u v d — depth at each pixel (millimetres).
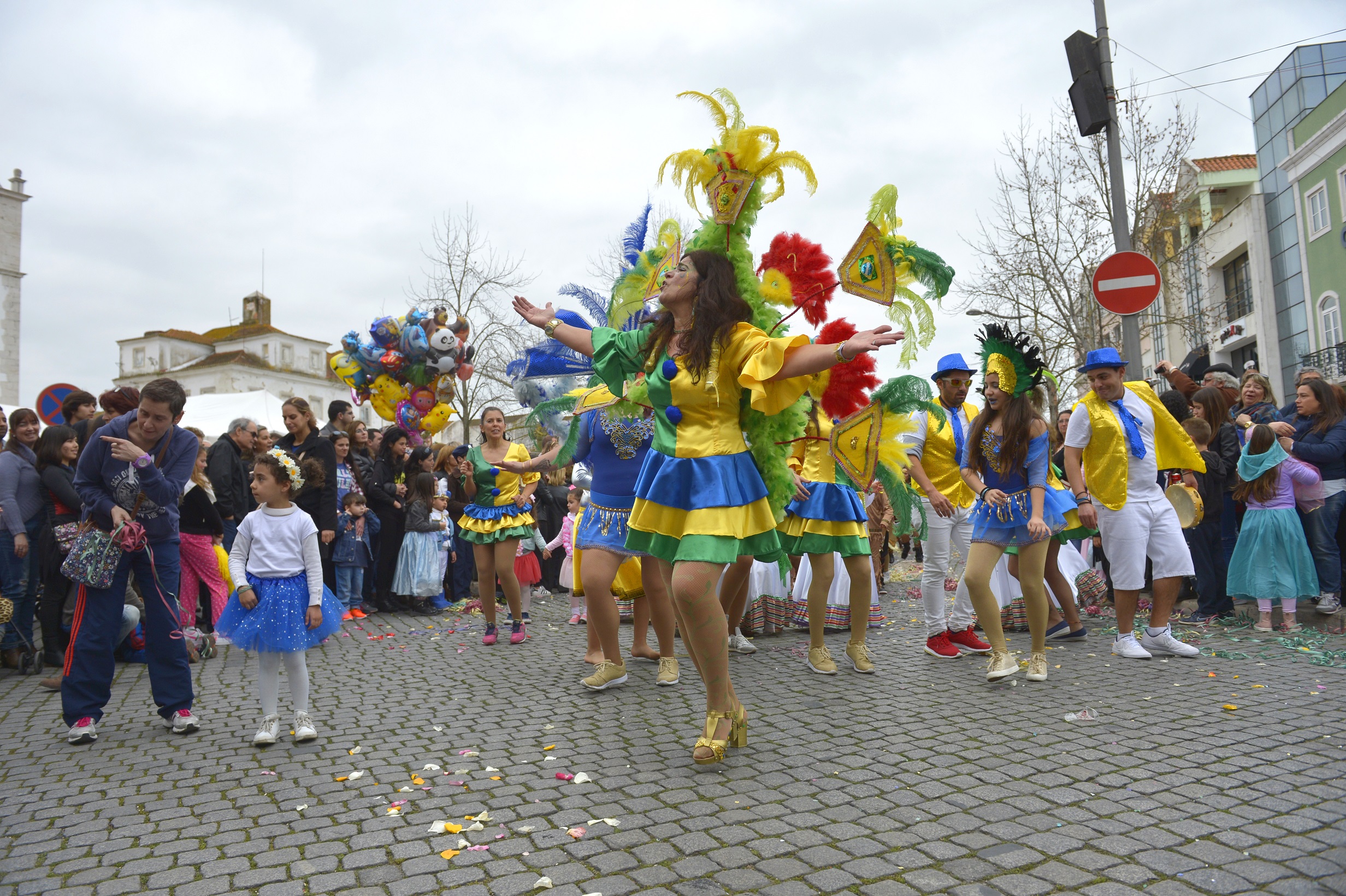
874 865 2496
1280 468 6305
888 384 4621
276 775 3537
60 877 2562
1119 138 7949
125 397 5535
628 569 5746
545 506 10961
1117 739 3654
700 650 3451
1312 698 4238
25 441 6254
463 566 10031
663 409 3719
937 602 5852
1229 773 3186
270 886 2467
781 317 3896
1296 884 2287
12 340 28781
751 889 2371
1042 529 4820
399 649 6719
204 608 7039
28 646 6004
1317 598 6676
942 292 3893
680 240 4555
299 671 4145
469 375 11898
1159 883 2320
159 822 3018
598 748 3793
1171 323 23828
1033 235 19844
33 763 3787
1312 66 26984
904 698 4609
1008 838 2656
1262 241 29266
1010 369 4922
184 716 4266
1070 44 7973
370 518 8750
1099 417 5461
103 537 4148
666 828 2820
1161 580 5469
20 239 29016
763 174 3684
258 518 4180
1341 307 25406
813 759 3516
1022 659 5613
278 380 48812
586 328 4129
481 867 2566
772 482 3641
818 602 5395
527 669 5793
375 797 3223
